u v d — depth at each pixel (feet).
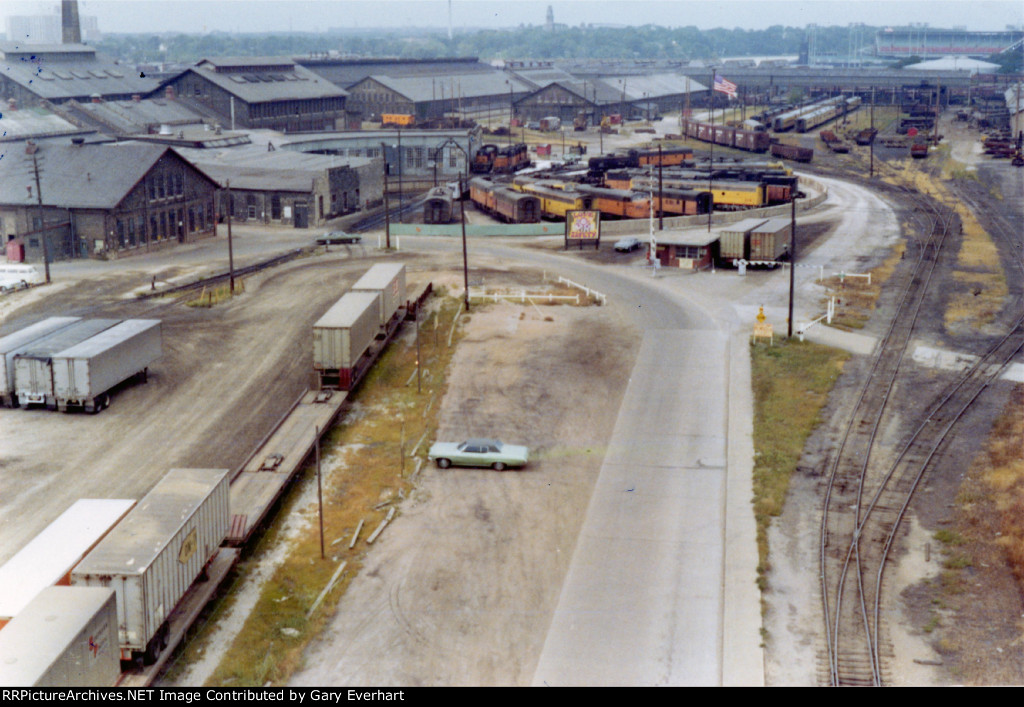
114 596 100.07
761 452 172.55
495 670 111.55
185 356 225.76
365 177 443.73
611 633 118.73
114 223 323.57
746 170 482.28
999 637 116.16
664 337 238.89
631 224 373.20
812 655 113.39
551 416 192.03
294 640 117.50
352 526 146.61
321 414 185.57
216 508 127.34
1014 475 158.81
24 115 477.77
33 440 176.65
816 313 258.57
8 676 83.87
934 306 265.95
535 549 140.15
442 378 212.84
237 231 386.73
